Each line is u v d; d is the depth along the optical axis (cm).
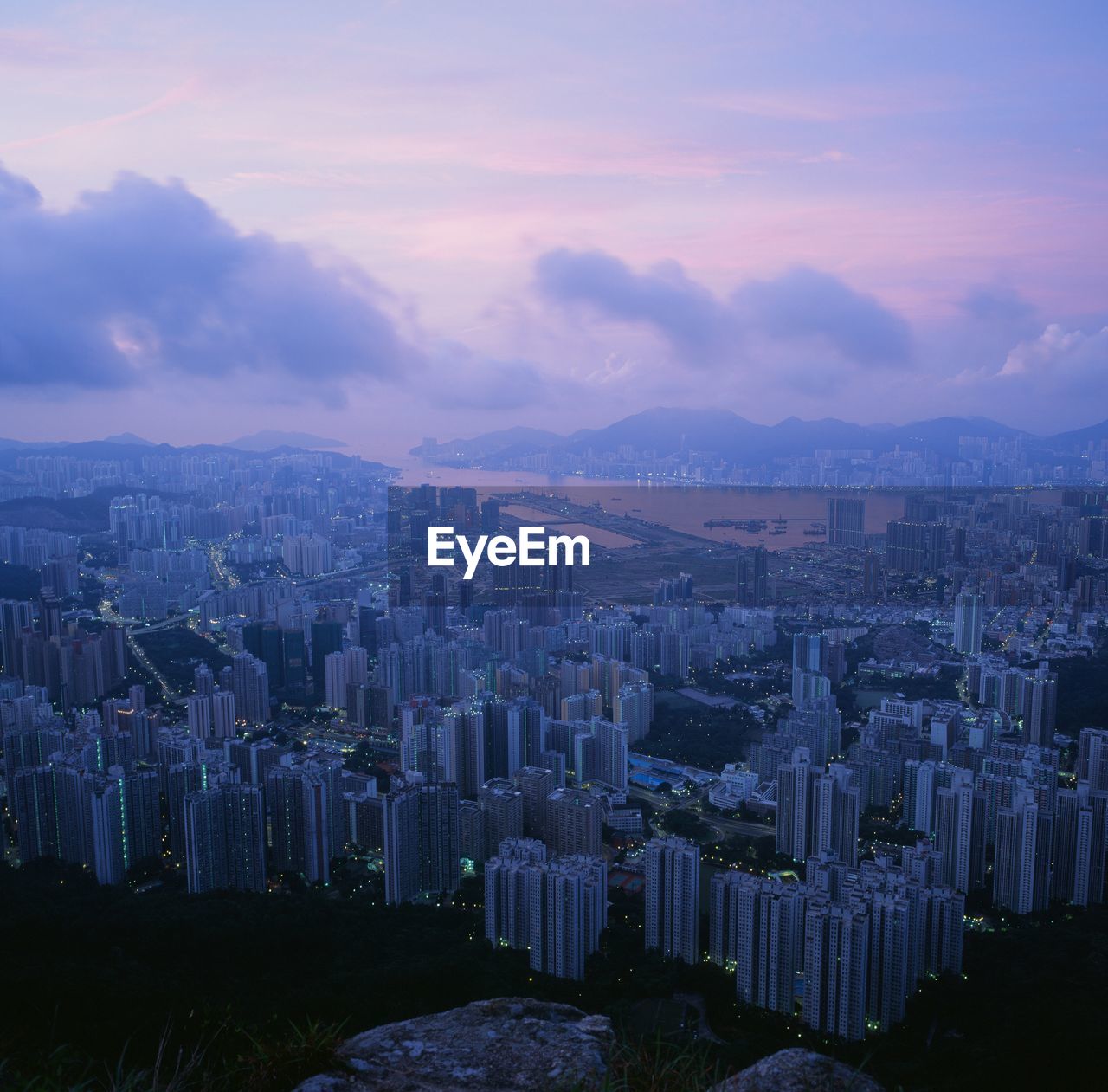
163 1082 527
